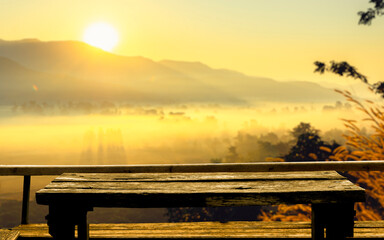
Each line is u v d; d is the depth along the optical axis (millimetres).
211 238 2582
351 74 9281
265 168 2926
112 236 2621
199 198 1792
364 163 2990
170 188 1879
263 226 2812
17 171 2994
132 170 2949
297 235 2596
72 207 1820
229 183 1976
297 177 2049
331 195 1790
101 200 1799
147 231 2736
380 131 4105
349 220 1826
